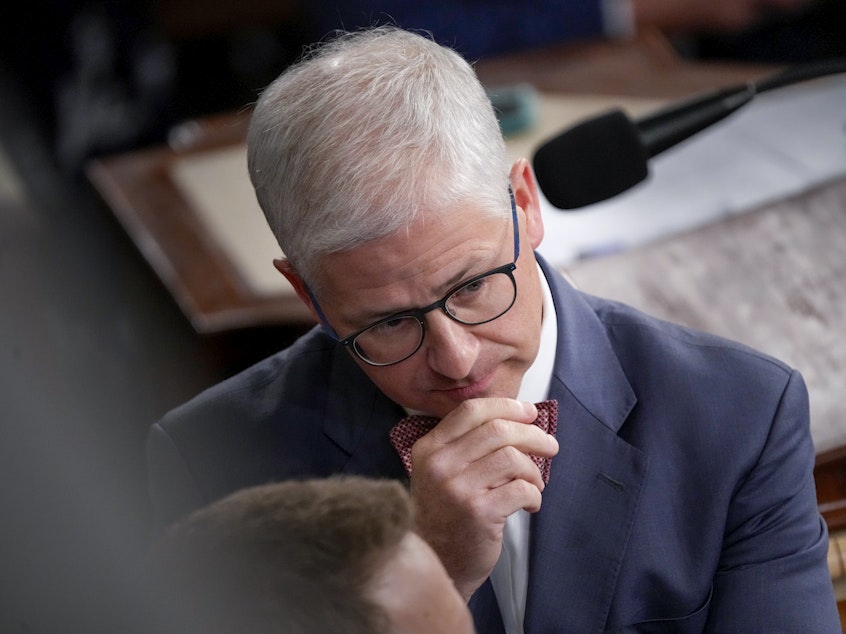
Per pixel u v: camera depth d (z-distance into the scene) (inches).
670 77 434.6
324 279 149.4
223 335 331.0
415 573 105.7
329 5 498.0
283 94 148.6
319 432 189.0
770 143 369.7
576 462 175.9
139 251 374.3
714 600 177.6
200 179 408.5
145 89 596.1
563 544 174.4
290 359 199.2
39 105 574.9
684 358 179.6
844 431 196.2
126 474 62.5
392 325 152.2
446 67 149.6
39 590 56.0
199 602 92.5
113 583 60.9
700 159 367.2
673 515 175.0
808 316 213.3
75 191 573.0
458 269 144.6
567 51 471.8
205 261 355.6
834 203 233.5
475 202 143.5
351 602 100.0
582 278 225.5
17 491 53.8
